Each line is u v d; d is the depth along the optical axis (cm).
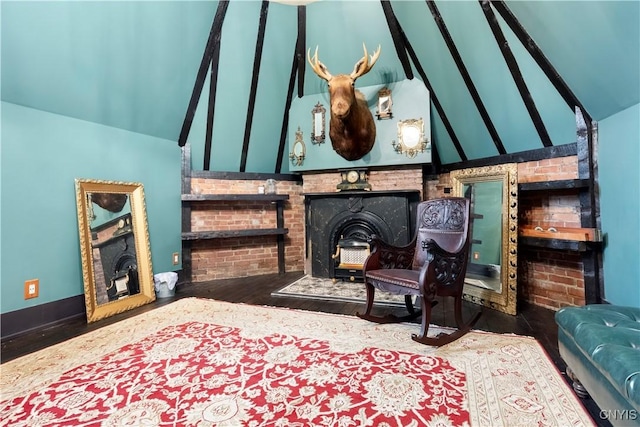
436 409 141
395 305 296
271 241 449
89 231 278
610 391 114
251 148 422
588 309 159
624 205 224
